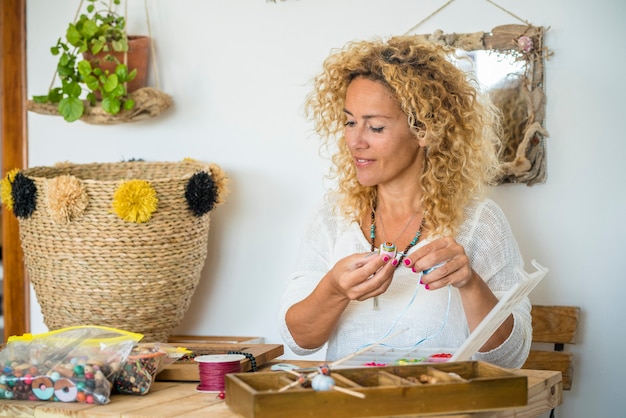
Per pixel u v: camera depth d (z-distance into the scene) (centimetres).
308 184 318
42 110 313
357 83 213
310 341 214
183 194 281
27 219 280
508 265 221
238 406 157
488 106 243
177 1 329
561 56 288
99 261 274
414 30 302
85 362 184
